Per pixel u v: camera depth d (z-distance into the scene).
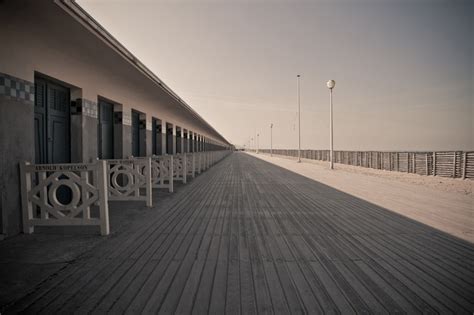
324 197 7.83
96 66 6.80
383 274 3.02
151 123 12.38
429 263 3.32
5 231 4.20
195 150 26.66
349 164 24.41
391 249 3.78
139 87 9.34
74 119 6.85
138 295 2.56
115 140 9.27
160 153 13.96
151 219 5.34
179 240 4.12
